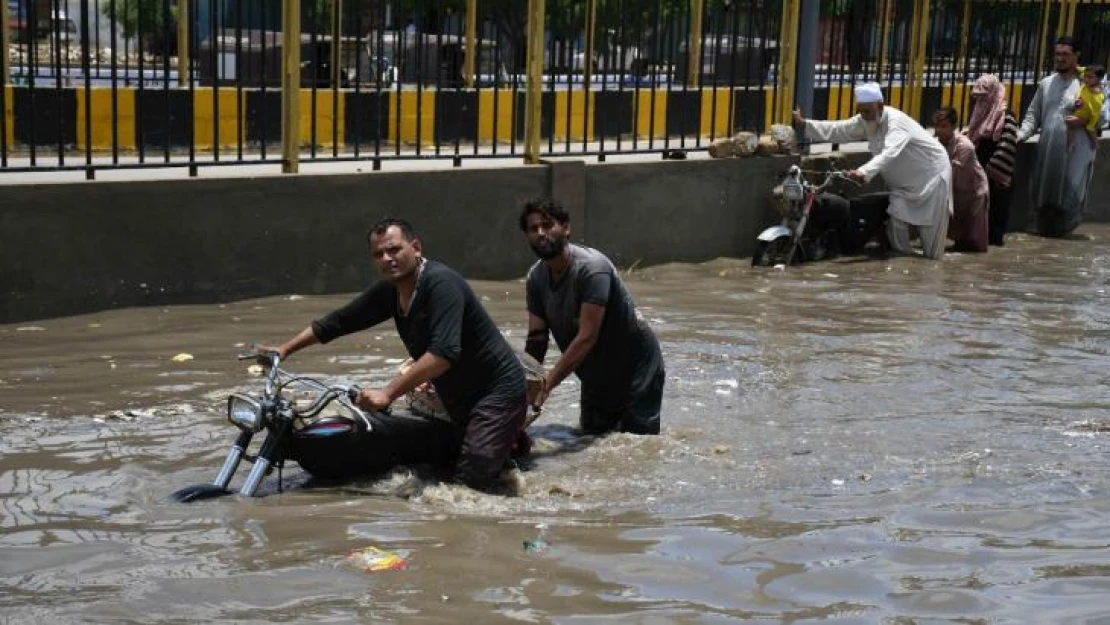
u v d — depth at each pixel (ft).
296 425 19.52
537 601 14.99
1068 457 22.09
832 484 20.35
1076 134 50.39
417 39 37.04
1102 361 30.01
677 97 50.47
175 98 41.57
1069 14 55.47
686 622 14.48
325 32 44.75
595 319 21.65
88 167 30.94
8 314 30.07
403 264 19.13
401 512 18.25
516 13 46.09
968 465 21.49
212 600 14.79
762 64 44.47
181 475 19.88
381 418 20.16
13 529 17.15
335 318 19.94
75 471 19.83
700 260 42.70
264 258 33.55
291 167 34.32
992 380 27.89
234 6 44.47
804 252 43.55
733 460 21.70
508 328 31.86
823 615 14.79
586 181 39.55
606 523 18.04
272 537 16.97
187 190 32.17
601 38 47.67
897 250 45.39
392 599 14.92
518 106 47.29
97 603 14.62
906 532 17.83
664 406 25.17
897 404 25.67
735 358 29.35
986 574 16.22
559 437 23.00
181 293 32.40
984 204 46.29
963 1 51.65
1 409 23.29
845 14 48.11
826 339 31.55
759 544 17.20
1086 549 17.25
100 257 31.14
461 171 36.78
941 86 52.26
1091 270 43.55
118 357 27.43
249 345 28.84
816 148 48.52
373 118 44.83
